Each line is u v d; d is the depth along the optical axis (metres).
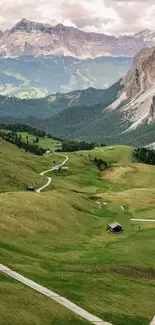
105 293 78.81
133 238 128.88
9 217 117.44
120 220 156.00
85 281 83.50
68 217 141.38
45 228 122.19
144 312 74.38
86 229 139.50
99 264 97.62
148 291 85.56
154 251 114.44
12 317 59.28
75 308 68.50
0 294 65.00
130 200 190.75
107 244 120.50
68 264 94.06
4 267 78.62
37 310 63.84
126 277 92.88
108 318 68.00
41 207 138.00
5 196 141.62
